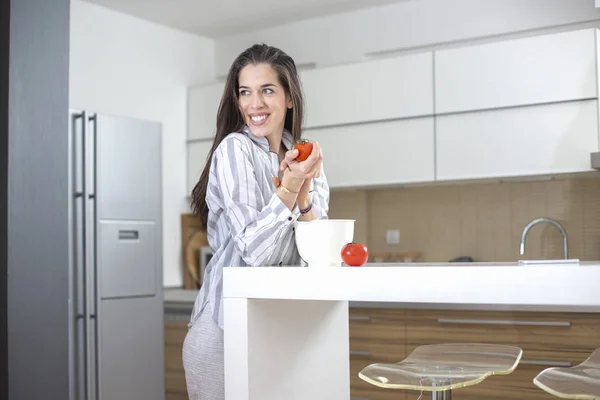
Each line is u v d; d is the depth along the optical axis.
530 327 3.29
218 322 1.72
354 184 4.36
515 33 4.17
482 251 4.38
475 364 1.82
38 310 1.83
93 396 3.71
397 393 3.56
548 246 4.18
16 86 1.80
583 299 1.27
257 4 4.51
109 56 4.61
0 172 1.80
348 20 4.69
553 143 3.75
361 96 4.33
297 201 1.74
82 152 3.76
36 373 1.82
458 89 4.02
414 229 4.59
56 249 1.88
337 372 1.92
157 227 4.07
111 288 3.81
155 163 4.08
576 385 1.57
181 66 5.07
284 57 1.80
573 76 3.69
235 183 1.68
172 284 4.93
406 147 4.18
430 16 4.40
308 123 4.52
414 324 3.57
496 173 3.91
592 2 3.93
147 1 4.45
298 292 1.53
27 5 1.83
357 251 1.55
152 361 4.00
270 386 1.66
